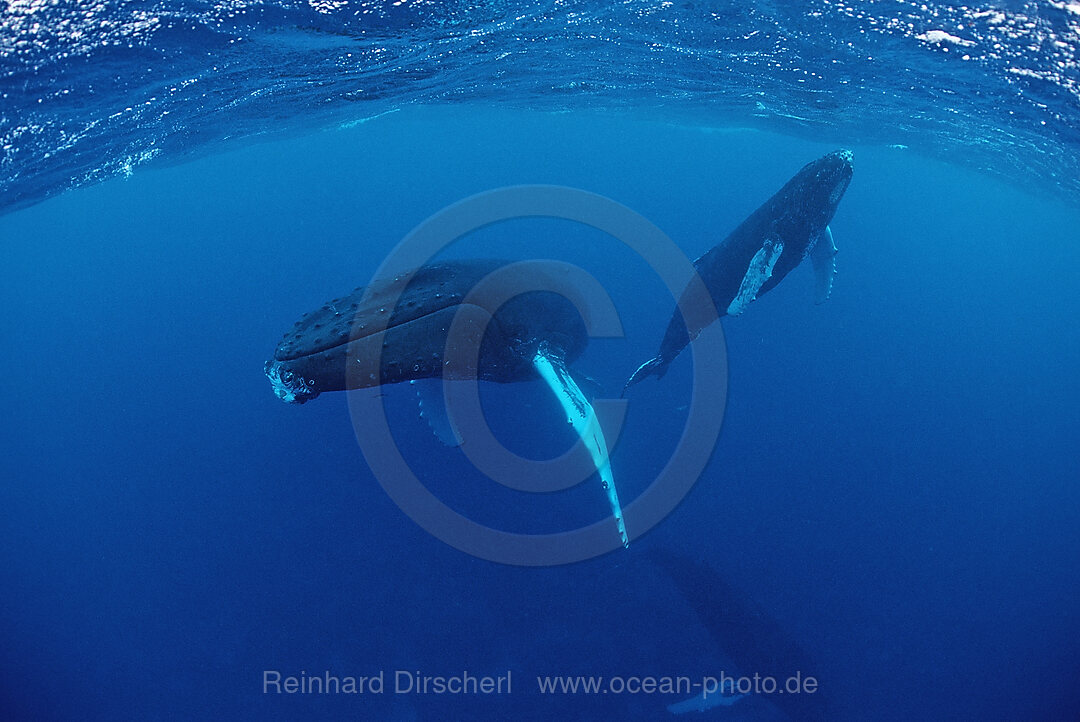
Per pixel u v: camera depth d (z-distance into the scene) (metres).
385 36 11.16
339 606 12.77
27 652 12.66
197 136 15.51
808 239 11.23
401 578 12.95
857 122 17.36
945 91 12.88
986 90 12.16
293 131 18.17
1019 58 10.45
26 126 11.59
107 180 17.66
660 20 10.98
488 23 10.91
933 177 25.16
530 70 13.98
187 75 11.60
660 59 13.16
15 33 9.28
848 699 11.52
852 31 10.94
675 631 12.13
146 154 15.66
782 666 11.81
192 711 11.80
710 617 12.29
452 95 16.06
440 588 12.77
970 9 9.43
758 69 13.55
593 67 13.74
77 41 9.80
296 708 11.62
